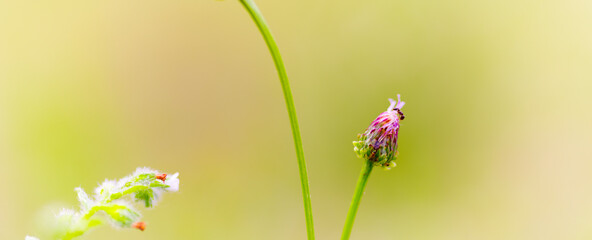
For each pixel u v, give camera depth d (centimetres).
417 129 107
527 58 108
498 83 109
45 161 95
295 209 103
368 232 100
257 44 111
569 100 106
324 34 109
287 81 44
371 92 108
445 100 108
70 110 100
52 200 93
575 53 107
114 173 99
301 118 107
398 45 108
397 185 102
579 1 107
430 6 108
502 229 99
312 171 105
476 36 109
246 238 100
